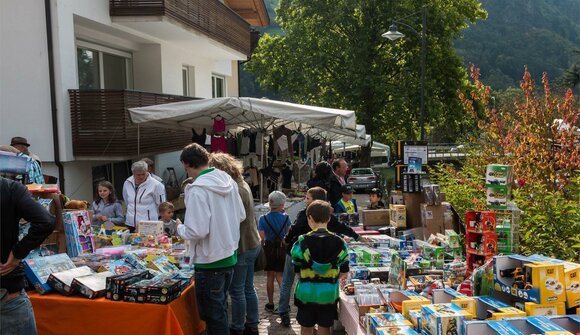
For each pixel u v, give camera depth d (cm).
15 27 973
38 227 342
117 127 1027
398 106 2772
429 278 502
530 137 721
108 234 670
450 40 3011
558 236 537
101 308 443
